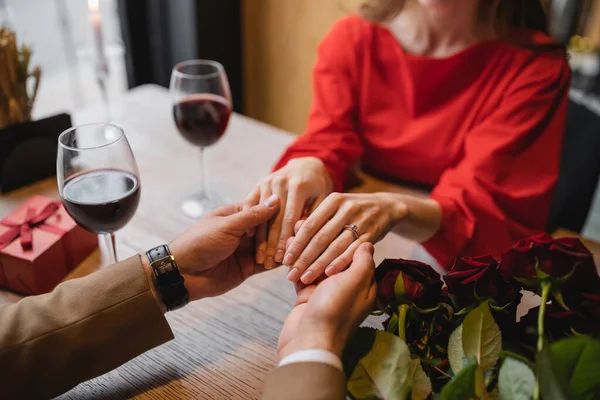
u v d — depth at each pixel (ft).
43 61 8.55
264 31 7.55
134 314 2.50
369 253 2.50
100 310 2.46
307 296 2.67
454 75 4.19
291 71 7.59
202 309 2.97
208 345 2.74
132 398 2.46
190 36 7.10
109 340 2.46
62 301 2.49
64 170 2.81
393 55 4.36
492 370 1.91
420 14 4.23
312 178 3.50
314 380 1.95
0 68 3.76
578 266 1.96
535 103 3.94
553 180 3.92
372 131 4.57
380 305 2.25
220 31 7.38
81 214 2.73
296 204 3.24
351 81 4.56
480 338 1.93
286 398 1.94
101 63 4.94
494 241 3.63
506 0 3.97
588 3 9.60
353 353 2.05
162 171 4.25
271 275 3.23
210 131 3.79
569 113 4.98
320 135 4.33
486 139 3.96
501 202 3.77
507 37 4.03
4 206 3.79
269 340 2.77
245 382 2.54
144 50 7.54
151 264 2.64
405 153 4.39
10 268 2.98
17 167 3.94
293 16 7.16
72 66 8.61
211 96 3.76
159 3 7.12
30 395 2.39
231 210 3.17
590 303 1.94
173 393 2.48
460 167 3.96
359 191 4.18
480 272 2.08
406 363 1.96
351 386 1.98
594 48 9.75
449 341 1.99
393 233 3.60
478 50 4.10
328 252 2.85
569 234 3.74
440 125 4.24
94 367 2.46
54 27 8.31
